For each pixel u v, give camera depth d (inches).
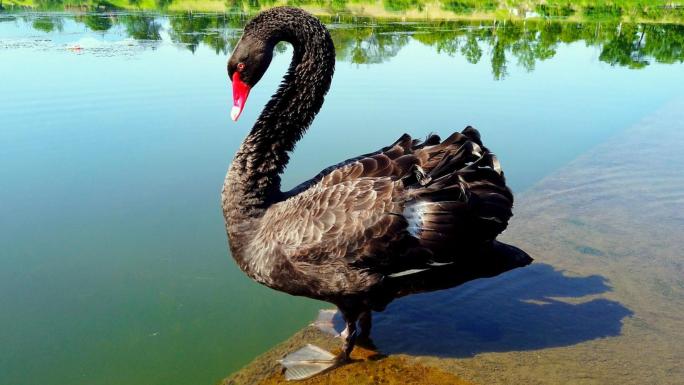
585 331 48.5
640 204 65.8
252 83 48.0
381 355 47.1
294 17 47.4
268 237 44.4
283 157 47.4
